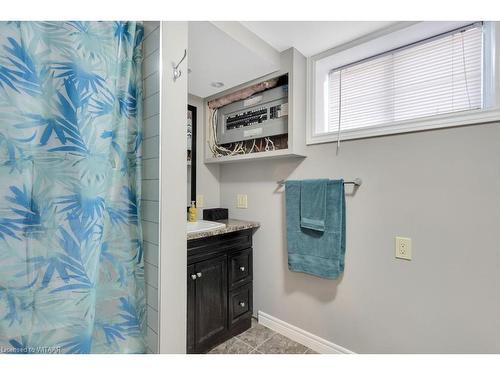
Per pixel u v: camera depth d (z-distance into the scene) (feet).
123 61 3.45
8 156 2.56
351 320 5.10
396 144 4.54
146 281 3.60
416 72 4.72
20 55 2.62
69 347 2.84
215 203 7.73
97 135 3.10
